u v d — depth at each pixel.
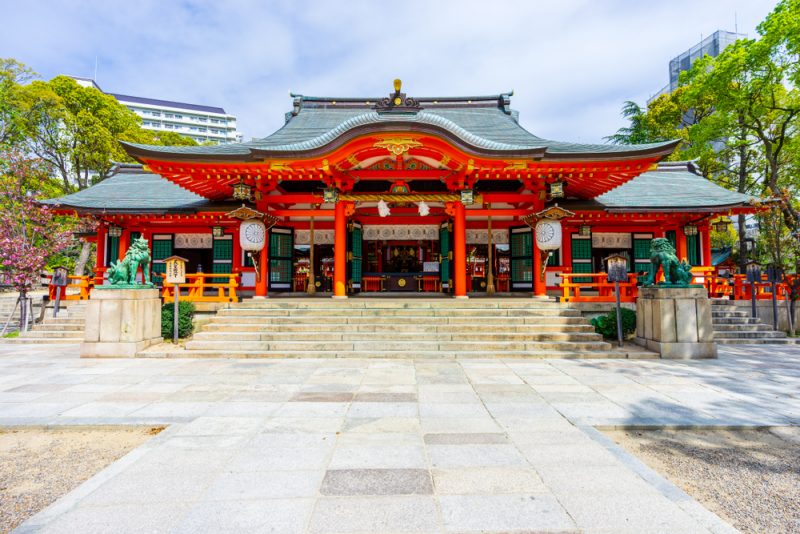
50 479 4.02
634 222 17.30
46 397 6.43
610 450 4.45
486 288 17.66
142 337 10.09
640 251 17.47
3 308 19.94
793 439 4.95
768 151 20.33
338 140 11.75
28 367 8.66
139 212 15.49
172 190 18.02
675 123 28.70
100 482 3.75
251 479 3.79
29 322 15.88
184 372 8.12
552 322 11.06
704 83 19.84
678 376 7.77
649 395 6.52
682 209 15.27
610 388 6.93
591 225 17.55
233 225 17.28
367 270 18.67
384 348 9.83
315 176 13.03
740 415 5.57
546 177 13.16
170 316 11.38
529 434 4.89
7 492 3.78
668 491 3.61
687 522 3.14
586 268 16.95
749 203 15.23
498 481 3.76
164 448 4.50
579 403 6.09
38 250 15.93
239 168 12.41
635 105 31.84
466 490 3.60
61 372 8.16
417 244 18.95
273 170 12.52
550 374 7.90
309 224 17.69
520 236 17.17
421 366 8.60
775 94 20.27
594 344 9.92
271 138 16.20
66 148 27.28
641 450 4.65
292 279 17.55
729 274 17.45
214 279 17.20
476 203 14.79
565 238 16.89
